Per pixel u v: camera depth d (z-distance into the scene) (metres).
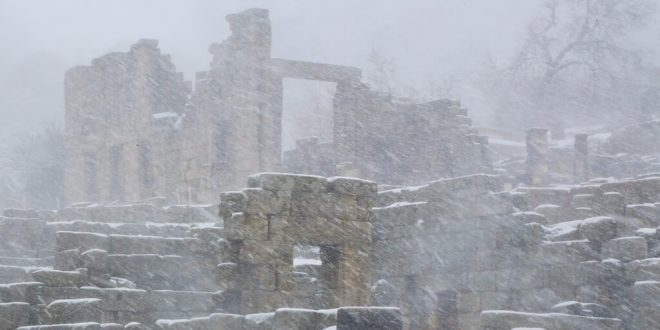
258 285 35.03
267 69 71.62
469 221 40.06
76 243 38.50
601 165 85.69
